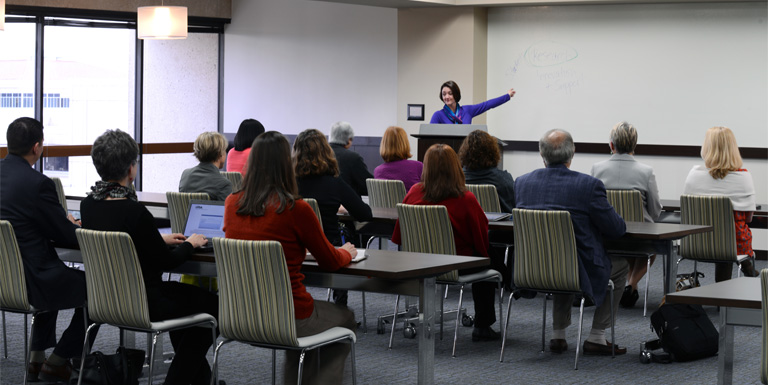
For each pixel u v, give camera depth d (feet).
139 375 13.62
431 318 12.64
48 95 36.06
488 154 20.02
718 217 19.84
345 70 38.63
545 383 15.17
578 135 33.09
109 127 38.52
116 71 38.58
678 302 10.70
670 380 15.40
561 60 33.19
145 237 12.47
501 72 34.19
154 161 40.78
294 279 11.74
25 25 35.04
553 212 15.53
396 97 37.24
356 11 38.14
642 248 16.75
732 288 11.19
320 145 17.57
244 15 41.32
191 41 41.11
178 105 41.14
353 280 12.76
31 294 13.78
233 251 11.41
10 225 13.46
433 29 34.37
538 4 32.99
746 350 17.75
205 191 18.63
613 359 16.89
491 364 16.44
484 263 12.90
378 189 22.25
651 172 20.34
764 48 30.27
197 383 13.44
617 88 32.42
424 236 16.69
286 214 11.62
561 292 15.98
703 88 31.22
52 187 14.12
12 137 14.10
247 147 23.93
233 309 11.65
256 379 15.34
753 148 30.58
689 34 31.30
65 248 15.40
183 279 17.10
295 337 11.23
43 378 14.66
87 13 36.63
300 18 39.73
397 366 16.26
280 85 40.50
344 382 14.96
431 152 16.88
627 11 32.09
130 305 12.31
